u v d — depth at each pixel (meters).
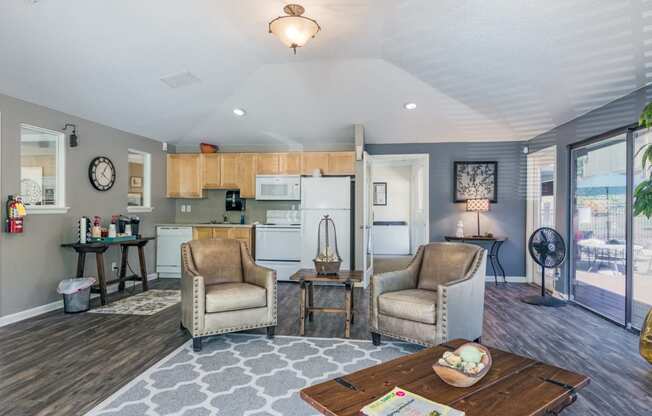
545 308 4.40
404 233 9.41
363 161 5.71
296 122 5.89
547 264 4.63
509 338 3.39
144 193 6.11
